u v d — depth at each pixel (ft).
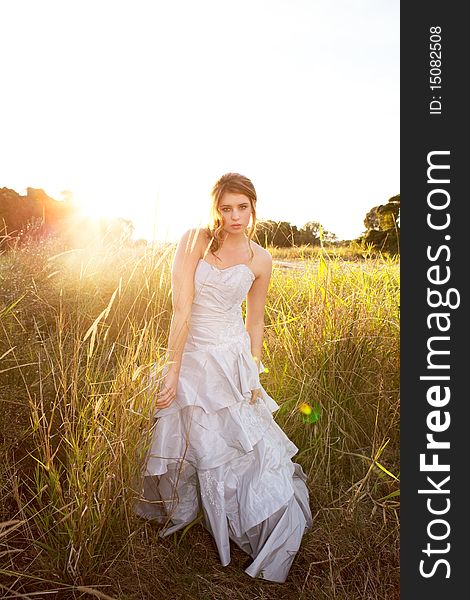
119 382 8.53
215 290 9.23
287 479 9.26
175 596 8.07
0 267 13.87
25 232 16.71
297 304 14.75
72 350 10.72
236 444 9.06
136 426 8.32
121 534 8.18
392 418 11.57
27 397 9.45
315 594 8.60
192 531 9.23
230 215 9.18
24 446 9.23
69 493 7.94
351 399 11.96
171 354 9.10
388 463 11.06
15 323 11.37
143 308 13.01
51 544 7.86
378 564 8.97
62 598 7.45
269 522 8.83
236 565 8.94
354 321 12.63
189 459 8.98
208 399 9.02
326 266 14.34
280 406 11.74
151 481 9.22
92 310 13.07
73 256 15.46
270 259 10.02
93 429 8.05
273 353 12.85
